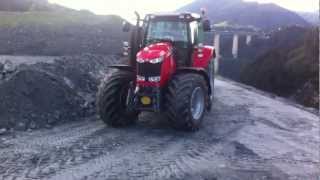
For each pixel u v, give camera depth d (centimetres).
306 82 3403
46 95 992
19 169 634
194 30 1010
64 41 3659
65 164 663
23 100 936
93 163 673
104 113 917
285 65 3997
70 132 872
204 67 1068
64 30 3975
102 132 883
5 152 712
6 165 650
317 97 2836
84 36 3894
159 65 880
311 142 903
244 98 1568
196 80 916
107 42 3853
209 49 1114
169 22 1001
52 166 652
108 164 672
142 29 1010
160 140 835
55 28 3988
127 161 691
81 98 1128
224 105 1320
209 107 1116
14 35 3612
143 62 885
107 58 2283
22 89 954
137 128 931
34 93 972
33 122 902
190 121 891
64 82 1126
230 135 909
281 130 1008
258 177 649
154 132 901
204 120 1049
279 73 3931
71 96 1082
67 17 4522
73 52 3353
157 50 900
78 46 3591
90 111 1070
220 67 6131
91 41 3797
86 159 692
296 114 1291
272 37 6531
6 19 4125
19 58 2414
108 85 917
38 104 959
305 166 718
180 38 990
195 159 720
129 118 946
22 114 906
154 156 724
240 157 748
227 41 6981
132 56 994
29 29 3828
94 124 960
